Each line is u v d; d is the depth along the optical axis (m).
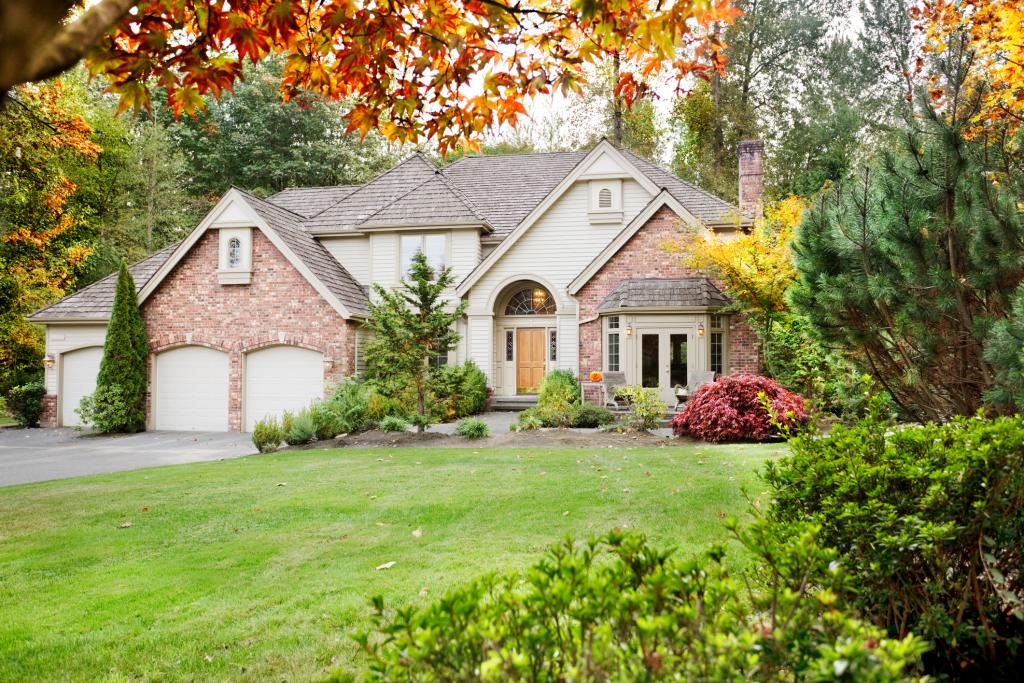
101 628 4.29
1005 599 2.76
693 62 4.09
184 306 19.89
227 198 19.61
